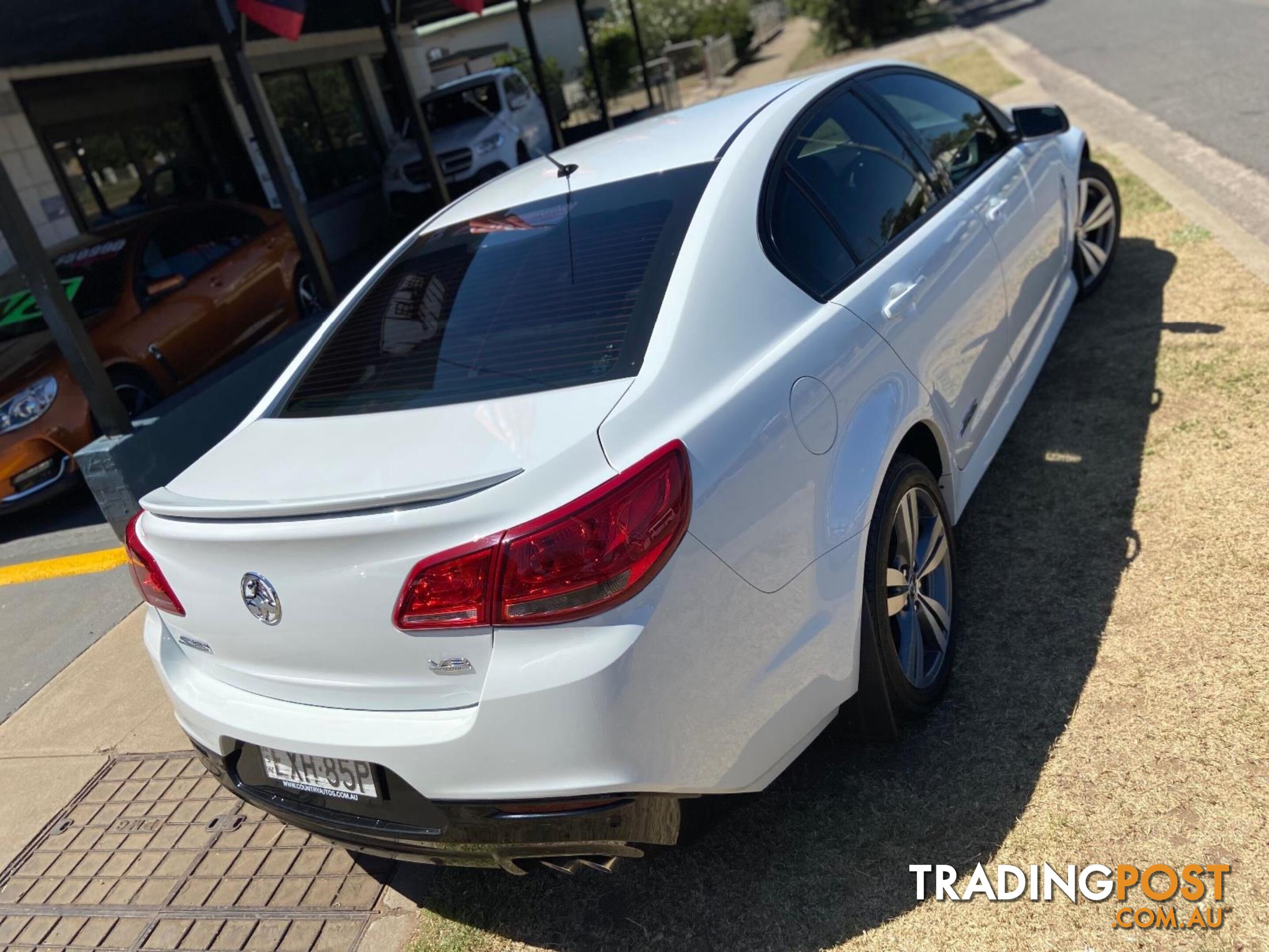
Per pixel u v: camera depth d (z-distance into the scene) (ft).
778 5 133.69
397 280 9.43
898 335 8.68
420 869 8.89
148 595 7.68
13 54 29.73
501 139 43.47
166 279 22.22
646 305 7.50
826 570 7.36
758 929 7.33
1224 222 18.25
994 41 57.06
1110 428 12.53
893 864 7.53
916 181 10.61
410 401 7.79
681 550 6.27
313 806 7.25
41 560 17.94
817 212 8.87
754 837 8.13
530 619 5.95
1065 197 14.16
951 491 9.73
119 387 20.48
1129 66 37.47
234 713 7.27
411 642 6.24
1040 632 9.45
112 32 31.71
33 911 9.50
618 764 6.05
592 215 8.78
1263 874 6.63
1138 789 7.49
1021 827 7.50
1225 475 10.88
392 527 6.08
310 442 7.75
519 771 6.15
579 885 8.20
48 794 11.30
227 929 8.70
